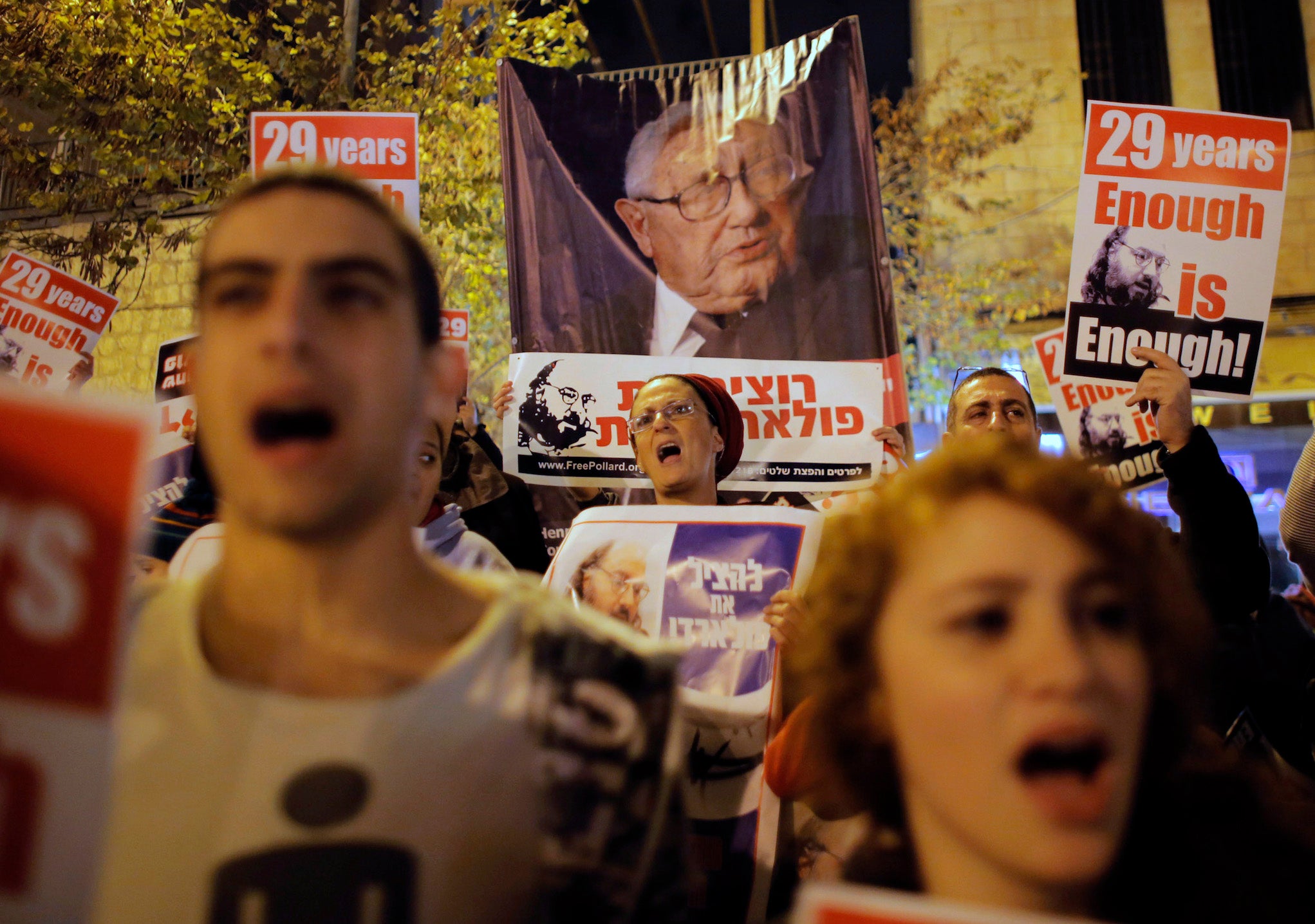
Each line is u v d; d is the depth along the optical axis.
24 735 0.66
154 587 0.99
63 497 0.67
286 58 8.93
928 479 0.96
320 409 0.91
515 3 9.55
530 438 3.36
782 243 3.32
